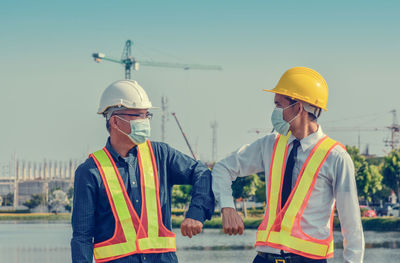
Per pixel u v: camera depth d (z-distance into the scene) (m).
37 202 144.25
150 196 4.00
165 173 4.11
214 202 4.14
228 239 38.91
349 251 3.97
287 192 4.05
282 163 4.11
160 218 4.00
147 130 4.00
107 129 4.08
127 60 106.88
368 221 45.94
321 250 3.96
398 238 35.25
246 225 51.25
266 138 4.27
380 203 71.44
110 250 3.92
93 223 3.96
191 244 34.59
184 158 4.18
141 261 3.90
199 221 3.98
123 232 3.92
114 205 3.94
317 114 4.12
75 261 3.89
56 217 120.12
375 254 25.20
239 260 24.45
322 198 4.00
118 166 4.00
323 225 4.00
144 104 4.00
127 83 4.07
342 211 3.97
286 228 4.00
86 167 3.98
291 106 4.08
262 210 71.50
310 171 4.01
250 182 53.44
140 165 4.04
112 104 3.98
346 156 3.99
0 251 31.33
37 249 32.69
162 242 3.98
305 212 3.99
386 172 52.50
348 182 3.95
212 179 4.23
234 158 4.29
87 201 3.93
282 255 3.99
